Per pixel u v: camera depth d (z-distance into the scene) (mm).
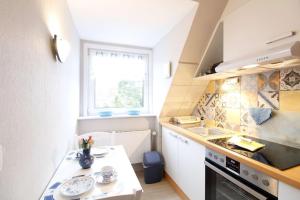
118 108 2801
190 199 1814
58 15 1312
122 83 2805
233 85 1897
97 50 2646
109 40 2594
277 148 1302
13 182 659
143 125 2771
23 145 745
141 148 2641
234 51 1443
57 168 1279
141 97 2936
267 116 1492
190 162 1798
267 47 1165
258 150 1264
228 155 1240
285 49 928
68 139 1713
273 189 932
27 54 780
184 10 1743
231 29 1477
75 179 1065
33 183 852
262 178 996
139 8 1711
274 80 1448
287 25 1040
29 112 804
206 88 2350
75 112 2186
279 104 1416
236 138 1492
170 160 2312
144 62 2916
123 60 2793
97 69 2666
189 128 2145
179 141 2045
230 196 1284
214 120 2205
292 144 1326
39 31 926
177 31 2016
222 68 1452
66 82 1604
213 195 1449
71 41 1849
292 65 1209
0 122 572
